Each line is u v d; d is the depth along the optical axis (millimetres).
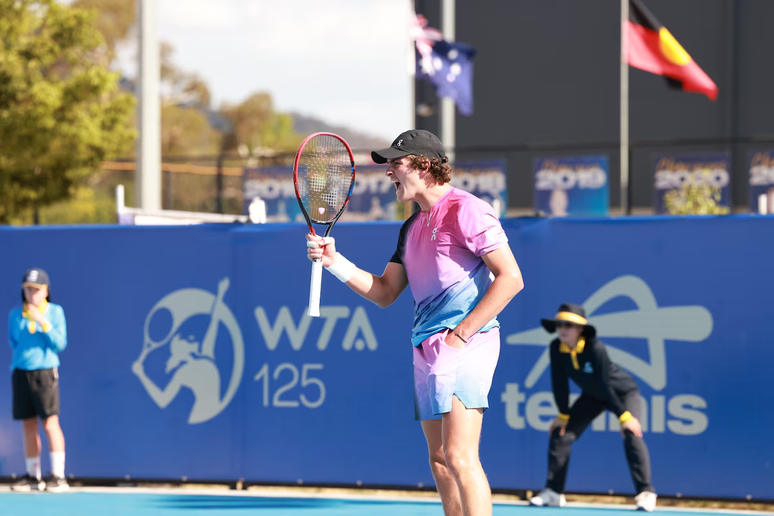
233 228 21875
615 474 19672
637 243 19703
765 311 19062
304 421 21359
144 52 38969
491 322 12102
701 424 19312
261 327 21672
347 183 14477
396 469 20875
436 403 11773
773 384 19000
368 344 21094
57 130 52531
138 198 39219
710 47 55719
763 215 19125
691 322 19406
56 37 53781
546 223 20172
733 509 19750
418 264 12195
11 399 22859
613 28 58125
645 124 57406
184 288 22125
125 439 22234
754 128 54906
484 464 20391
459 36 61094
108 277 22469
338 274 13047
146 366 22219
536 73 59719
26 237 22859
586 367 19078
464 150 43156
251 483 21562
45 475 22562
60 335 21500
